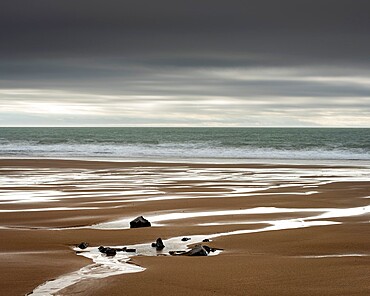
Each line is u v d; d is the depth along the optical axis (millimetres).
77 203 22047
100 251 13375
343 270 11219
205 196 24344
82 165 43156
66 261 12188
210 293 9688
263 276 10758
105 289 9906
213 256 12734
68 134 127375
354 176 34469
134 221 16891
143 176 34219
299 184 29641
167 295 9586
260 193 25547
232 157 54281
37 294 9648
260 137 105250
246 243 14289
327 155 56156
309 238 14852
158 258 12500
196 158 52750
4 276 10805
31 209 20469
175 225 17062
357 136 108562
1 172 37000
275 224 17219
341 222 17609
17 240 14789
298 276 10758
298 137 104688
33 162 46094
